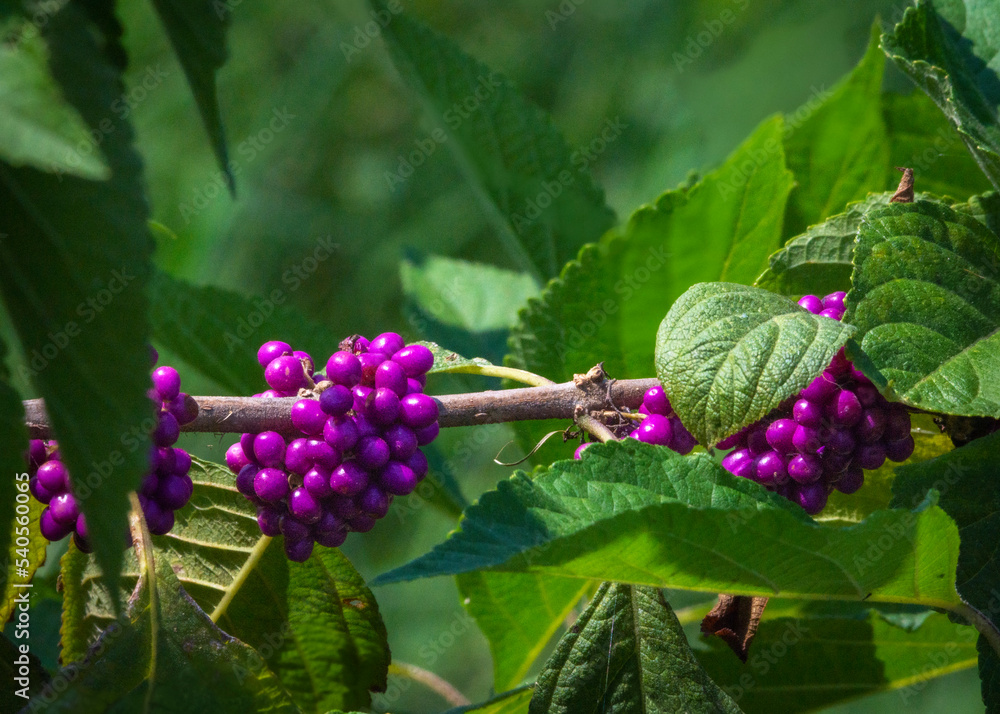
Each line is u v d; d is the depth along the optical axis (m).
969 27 0.56
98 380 0.50
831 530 0.52
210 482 0.56
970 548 0.53
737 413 0.52
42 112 0.49
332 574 0.57
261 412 0.54
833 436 0.53
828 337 0.52
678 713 0.54
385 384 0.54
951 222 0.54
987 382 0.52
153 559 0.54
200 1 0.50
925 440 0.56
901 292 0.53
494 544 0.52
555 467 0.53
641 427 0.54
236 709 0.54
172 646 0.54
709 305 0.53
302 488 0.54
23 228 0.49
